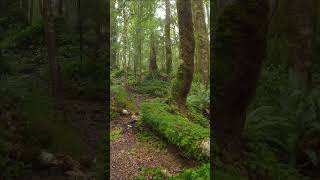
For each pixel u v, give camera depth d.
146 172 5.77
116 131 8.65
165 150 7.00
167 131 7.17
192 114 10.02
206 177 4.26
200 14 11.83
